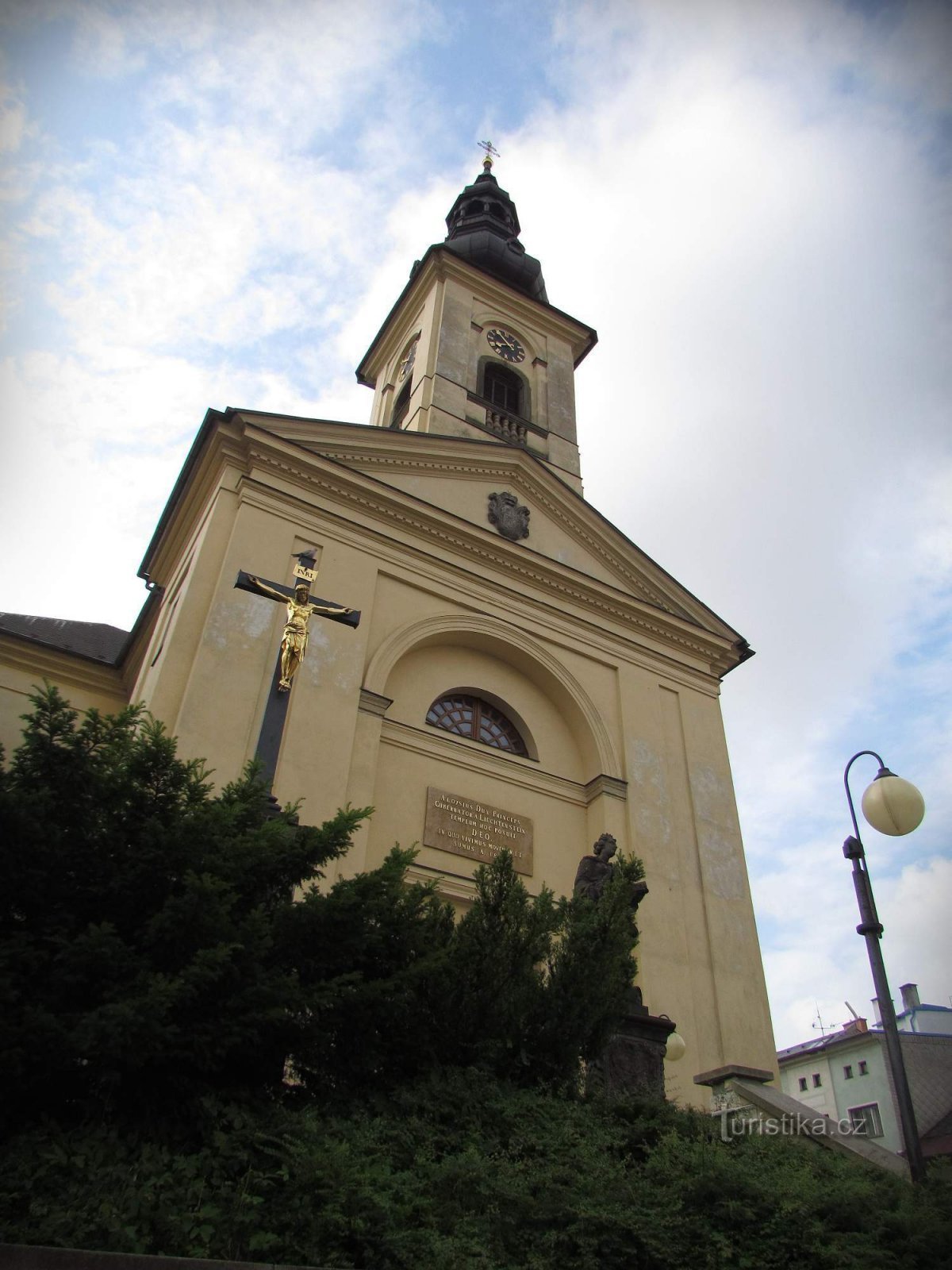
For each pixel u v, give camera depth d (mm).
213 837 6688
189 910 6008
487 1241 5520
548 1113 7371
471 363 24156
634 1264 5648
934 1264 5988
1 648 18484
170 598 16984
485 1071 7621
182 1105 6078
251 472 16625
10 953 5691
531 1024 8258
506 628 18141
